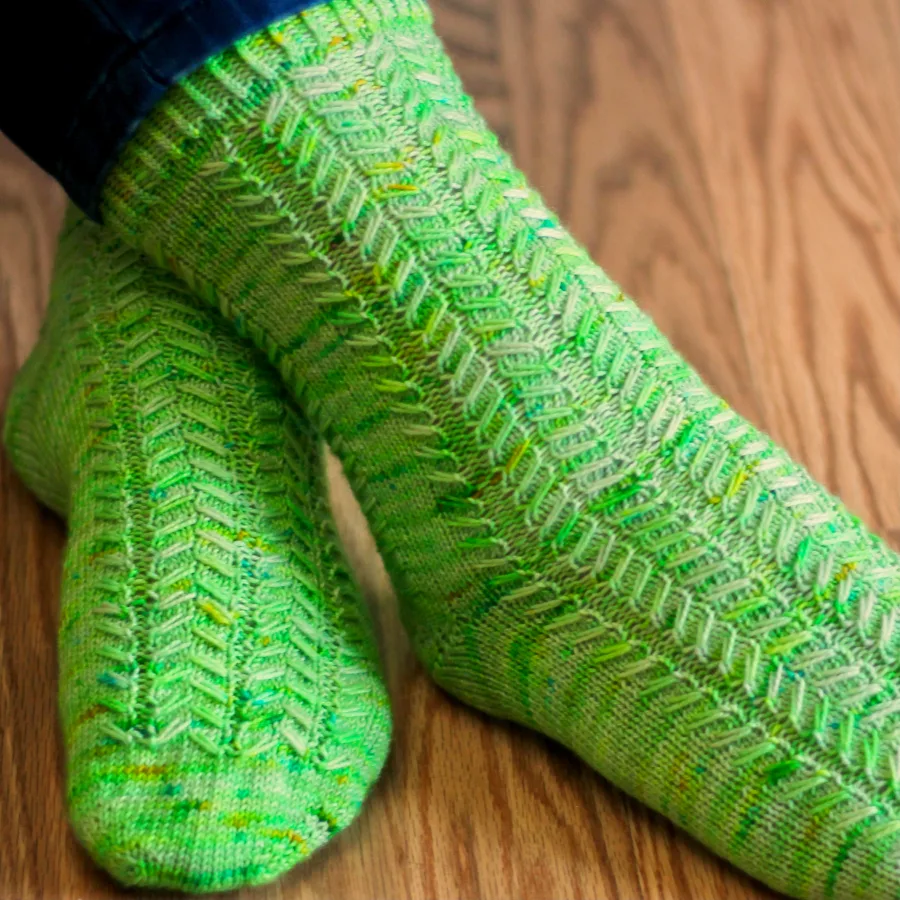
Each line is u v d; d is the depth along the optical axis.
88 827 0.66
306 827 0.67
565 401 0.69
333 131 0.69
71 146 0.70
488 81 0.95
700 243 0.89
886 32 0.98
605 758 0.69
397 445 0.70
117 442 0.71
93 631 0.68
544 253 0.69
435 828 0.71
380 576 0.77
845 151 0.93
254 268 0.70
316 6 0.69
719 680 0.67
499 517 0.69
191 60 0.68
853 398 0.84
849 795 0.66
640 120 0.94
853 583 0.67
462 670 0.72
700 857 0.70
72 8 0.68
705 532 0.67
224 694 0.67
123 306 0.73
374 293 0.69
